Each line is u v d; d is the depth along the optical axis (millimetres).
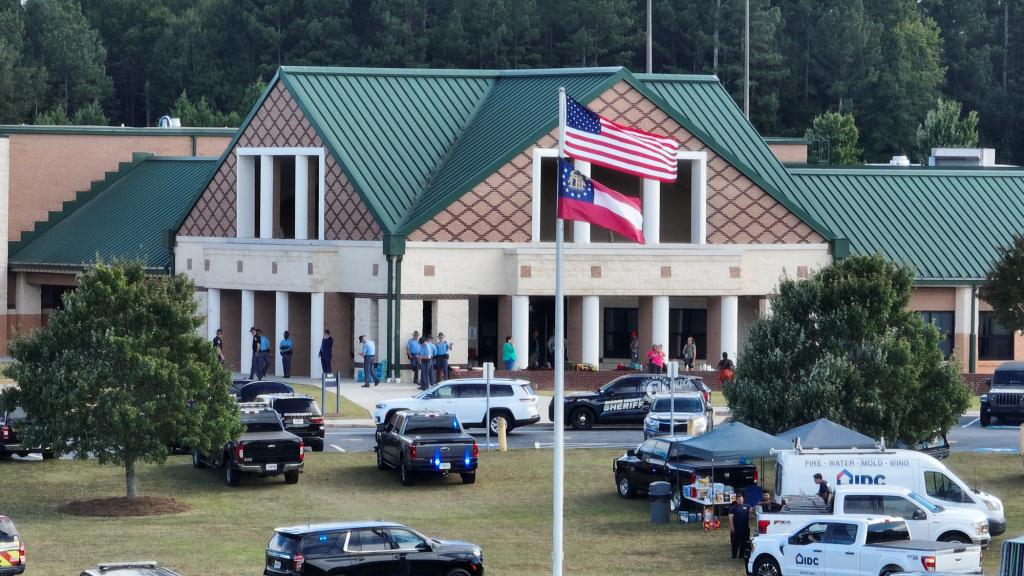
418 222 169375
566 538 100250
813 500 95125
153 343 111688
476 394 139375
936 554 79875
